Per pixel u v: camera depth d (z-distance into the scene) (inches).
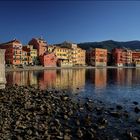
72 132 902.4
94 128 962.7
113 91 2229.3
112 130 948.0
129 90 2326.5
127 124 1032.2
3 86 1815.9
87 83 2970.0
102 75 4441.4
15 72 4744.1
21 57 6397.6
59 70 5964.6
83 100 1646.2
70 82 3063.5
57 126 955.3
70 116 1133.7
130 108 1387.8
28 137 797.2
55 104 1381.6
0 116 1015.6
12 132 840.3
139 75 4621.1
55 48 7317.9
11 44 6254.9
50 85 2694.4
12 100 1391.5
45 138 795.4
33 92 1808.6
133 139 839.1
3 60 1774.1
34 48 6939.0
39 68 6166.3
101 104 1498.5
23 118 1014.4
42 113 1146.7
